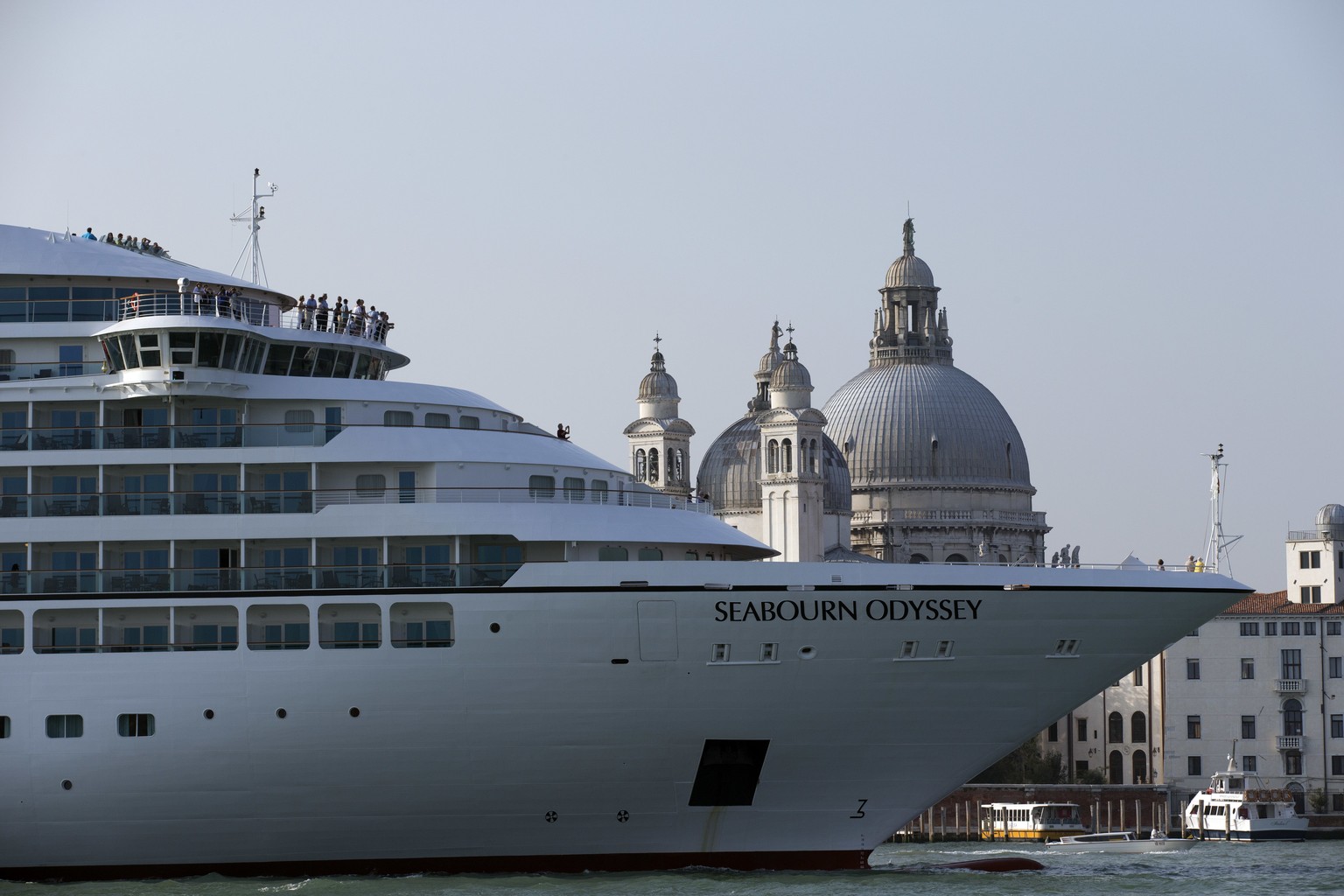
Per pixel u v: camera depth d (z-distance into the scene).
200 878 103.19
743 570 101.62
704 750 102.12
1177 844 192.50
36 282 109.75
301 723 100.25
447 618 100.75
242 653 100.19
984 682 103.25
